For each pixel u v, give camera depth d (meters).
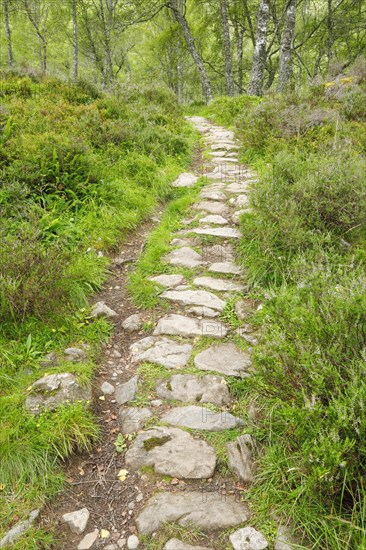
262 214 4.99
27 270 3.99
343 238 4.66
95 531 2.37
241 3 24.17
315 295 2.96
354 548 2.04
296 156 6.14
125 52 31.66
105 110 9.70
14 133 7.42
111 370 3.64
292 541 2.17
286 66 16.23
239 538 2.21
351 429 2.14
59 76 12.91
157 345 3.80
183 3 23.03
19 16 27.28
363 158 6.03
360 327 2.59
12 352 3.49
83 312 4.23
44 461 2.68
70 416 2.94
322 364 2.36
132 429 3.01
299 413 2.25
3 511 2.40
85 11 25.30
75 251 5.10
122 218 6.10
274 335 2.72
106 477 2.69
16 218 5.36
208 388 3.26
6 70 13.35
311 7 29.92
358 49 26.08
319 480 2.09
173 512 2.39
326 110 9.05
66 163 6.56
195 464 2.67
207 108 18.48
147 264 5.11
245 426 2.92
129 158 7.72
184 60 31.66
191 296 4.42
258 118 9.52
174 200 7.24
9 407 2.96
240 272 4.78
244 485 2.53
